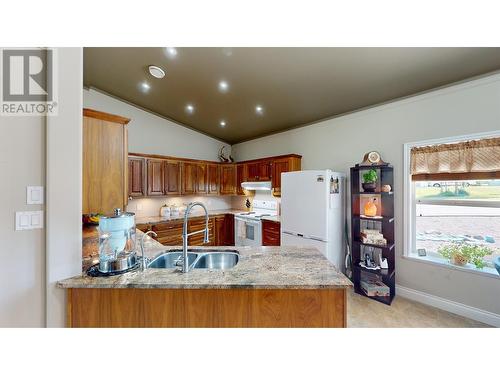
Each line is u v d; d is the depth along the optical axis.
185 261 1.32
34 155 1.17
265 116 3.71
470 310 2.21
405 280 2.64
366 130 3.00
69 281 1.18
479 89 2.14
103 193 2.05
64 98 1.23
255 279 1.20
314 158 3.68
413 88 2.43
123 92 3.39
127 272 1.29
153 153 4.16
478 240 2.32
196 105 3.64
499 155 2.07
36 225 1.17
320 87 2.62
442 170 2.38
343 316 1.18
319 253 1.66
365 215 2.85
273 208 4.41
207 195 4.82
